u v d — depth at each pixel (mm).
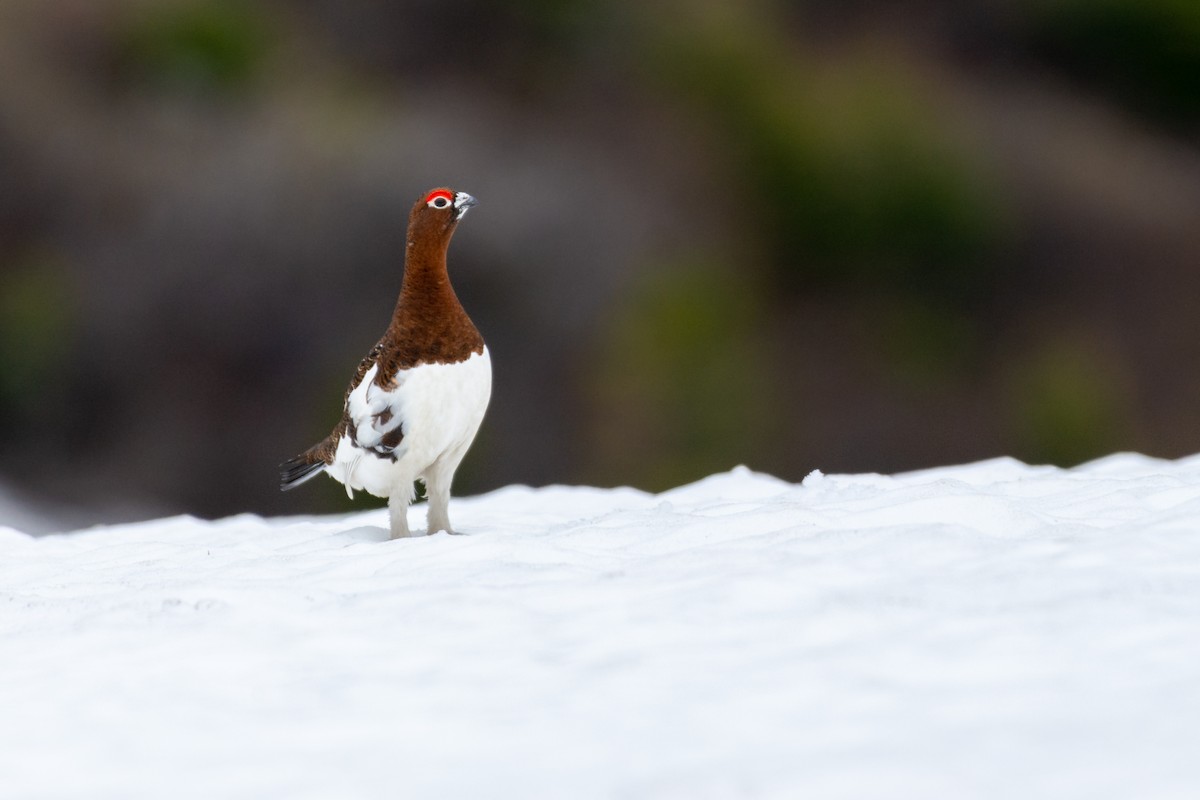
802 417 31453
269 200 29734
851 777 3215
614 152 34719
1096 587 4316
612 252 31375
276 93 33375
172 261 28891
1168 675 3641
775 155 35656
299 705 3943
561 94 36000
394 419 5965
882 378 32781
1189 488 5926
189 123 31797
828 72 38719
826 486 6430
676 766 3373
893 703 3623
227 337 28203
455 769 3469
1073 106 39875
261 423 27359
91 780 3570
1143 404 31734
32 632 4781
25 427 26625
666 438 28234
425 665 4176
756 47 37688
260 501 26375
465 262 29906
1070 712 3473
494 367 28609
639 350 28719
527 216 31344
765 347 32938
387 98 34844
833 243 35469
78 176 29969
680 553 5152
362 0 36688
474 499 8219
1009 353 33812
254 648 4414
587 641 4258
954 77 39875
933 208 35469
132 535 7516
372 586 5137
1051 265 35469
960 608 4242
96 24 33000
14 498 25000
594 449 27891
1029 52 41000
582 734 3605
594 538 5738
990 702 3574
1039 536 5164
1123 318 34094
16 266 28922
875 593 4438
